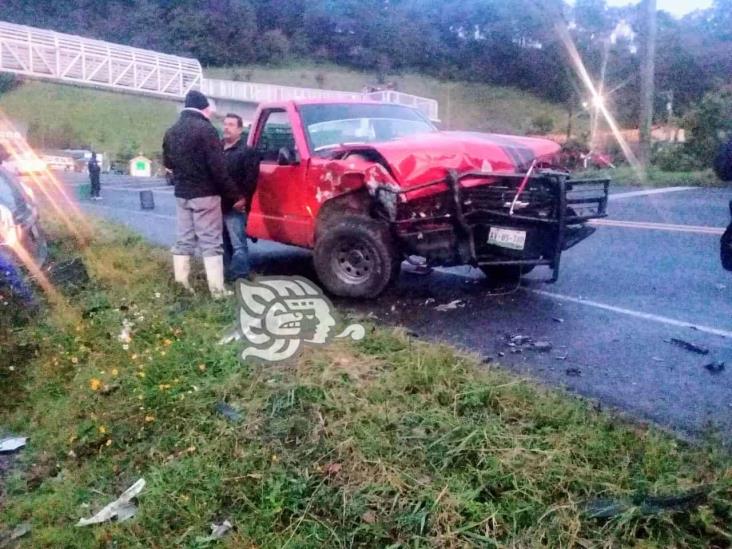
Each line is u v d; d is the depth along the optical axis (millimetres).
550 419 3359
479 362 4215
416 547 2576
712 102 19766
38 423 3947
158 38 75188
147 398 3844
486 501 2787
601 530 2590
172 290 6059
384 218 5742
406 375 3863
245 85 37625
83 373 4348
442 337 4992
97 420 3750
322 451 3168
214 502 3006
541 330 5145
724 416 3586
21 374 4461
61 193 21062
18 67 30406
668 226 9969
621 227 10078
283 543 2717
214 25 77438
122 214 14016
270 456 3221
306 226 6371
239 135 6578
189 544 2797
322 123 6551
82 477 3359
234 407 3715
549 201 5414
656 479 2865
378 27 75062
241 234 6570
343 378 3910
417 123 7129
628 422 3438
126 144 54625
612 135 25734
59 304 5574
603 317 5461
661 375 4191
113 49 33500
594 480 2844
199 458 3283
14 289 5469
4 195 6039
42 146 53938
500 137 6168
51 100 64375
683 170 19969
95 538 2887
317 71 75188
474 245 5629
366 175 5602
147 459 3432
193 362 4277
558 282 6742
